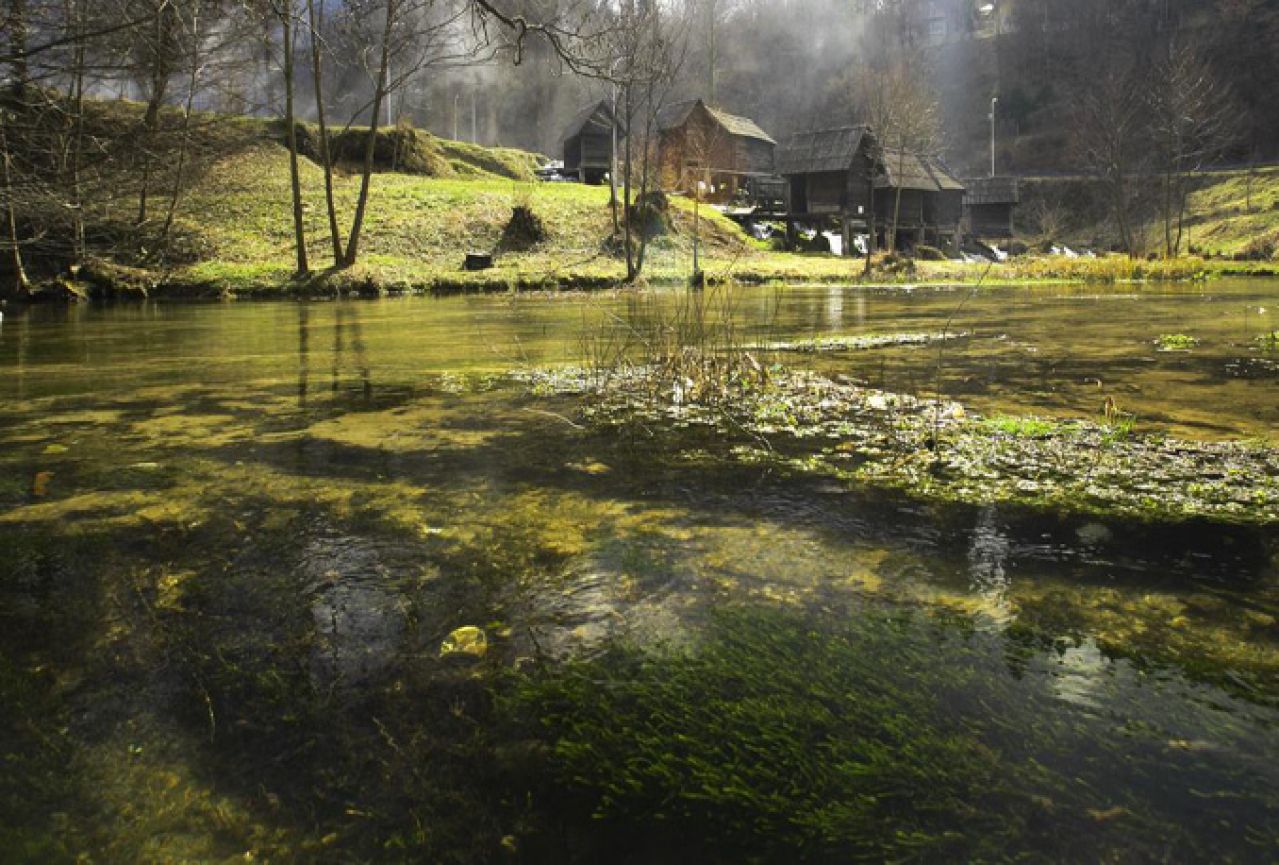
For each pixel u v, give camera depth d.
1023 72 86.25
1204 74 59.88
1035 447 4.08
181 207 24.00
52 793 1.56
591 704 1.82
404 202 28.25
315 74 21.64
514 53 7.08
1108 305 15.13
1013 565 2.57
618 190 34.62
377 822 1.46
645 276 23.23
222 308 16.36
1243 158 66.69
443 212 27.50
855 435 4.44
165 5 6.38
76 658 2.08
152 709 1.84
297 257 22.11
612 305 16.05
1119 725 1.69
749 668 1.95
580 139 43.78
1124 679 1.88
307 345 9.50
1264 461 3.74
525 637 2.15
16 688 1.94
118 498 3.43
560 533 2.94
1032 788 1.49
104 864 1.37
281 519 3.14
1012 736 1.66
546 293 20.78
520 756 1.63
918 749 1.62
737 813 1.45
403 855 1.38
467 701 1.84
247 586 2.51
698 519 3.07
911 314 13.35
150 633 2.21
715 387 5.74
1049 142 76.94
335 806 1.50
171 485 3.62
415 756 1.65
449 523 3.07
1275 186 54.31
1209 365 6.94
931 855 1.33
